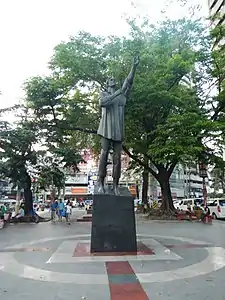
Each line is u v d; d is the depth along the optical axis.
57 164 28.12
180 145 22.05
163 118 24.92
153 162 26.94
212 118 25.88
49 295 5.60
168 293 5.58
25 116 26.53
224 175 31.91
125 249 9.41
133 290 5.78
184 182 84.69
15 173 26.08
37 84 25.09
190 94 24.52
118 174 10.01
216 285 6.05
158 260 8.30
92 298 5.39
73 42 24.50
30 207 26.55
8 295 5.64
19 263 8.34
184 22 25.23
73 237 14.05
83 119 26.89
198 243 11.61
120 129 10.16
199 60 24.73
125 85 10.47
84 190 83.31
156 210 28.28
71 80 25.09
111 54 24.05
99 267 7.59
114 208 9.55
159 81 22.44
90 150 31.89
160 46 24.72
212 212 28.34
